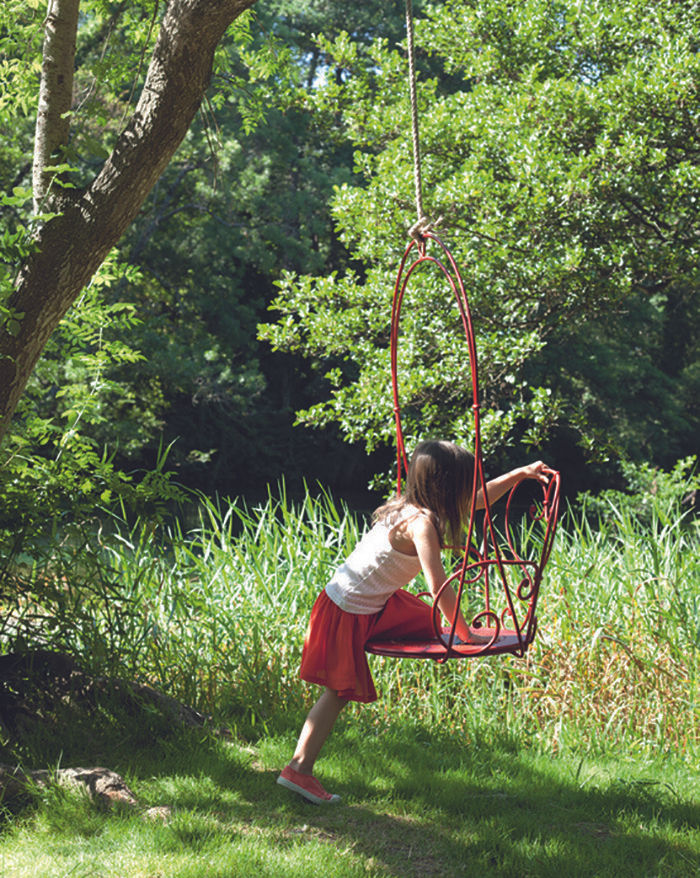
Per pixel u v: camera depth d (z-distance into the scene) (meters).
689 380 26.17
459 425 8.19
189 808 3.44
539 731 4.66
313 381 28.33
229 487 27.58
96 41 16.45
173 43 3.87
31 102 5.67
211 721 4.42
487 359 8.14
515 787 3.87
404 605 3.46
